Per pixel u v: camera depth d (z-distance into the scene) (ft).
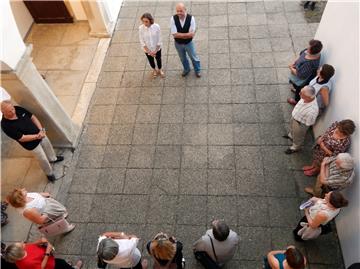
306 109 15.80
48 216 14.93
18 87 16.39
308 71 17.56
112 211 17.42
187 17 19.20
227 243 12.42
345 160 12.96
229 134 19.57
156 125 20.54
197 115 20.66
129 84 22.93
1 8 14.43
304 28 24.38
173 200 17.43
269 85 21.48
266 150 18.71
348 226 14.29
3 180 19.60
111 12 26.25
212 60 23.30
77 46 26.13
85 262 15.90
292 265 10.71
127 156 19.43
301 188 17.13
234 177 17.88
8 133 16.29
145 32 19.99
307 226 13.96
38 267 12.57
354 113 13.89
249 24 25.16
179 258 12.35
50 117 18.20
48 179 19.15
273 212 16.53
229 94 21.36
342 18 15.51
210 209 16.93
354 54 14.11
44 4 26.73
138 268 13.75
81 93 23.03
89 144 20.29
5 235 17.37
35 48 26.61
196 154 19.01
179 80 22.57
